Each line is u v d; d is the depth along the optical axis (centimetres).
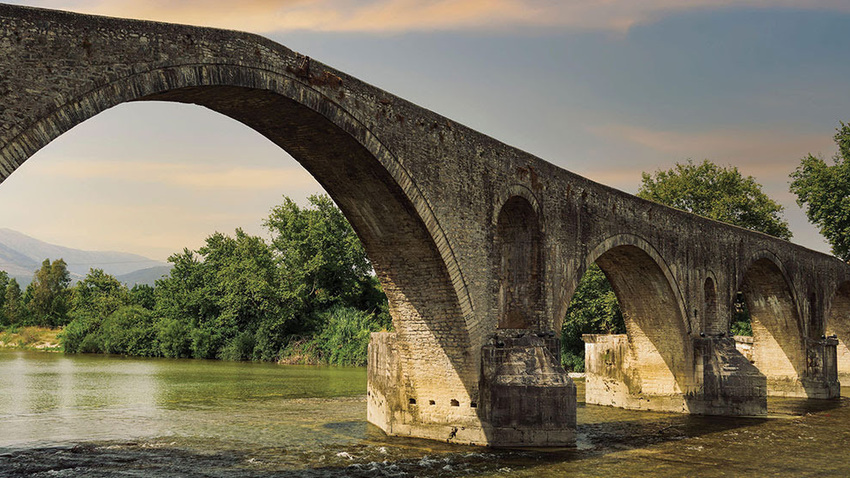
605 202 3128
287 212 8181
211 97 1831
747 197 6700
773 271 4522
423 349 2641
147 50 1600
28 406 3653
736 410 3597
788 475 2334
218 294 8744
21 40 1431
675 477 2264
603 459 2472
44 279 13825
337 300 8238
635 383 3838
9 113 1403
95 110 1513
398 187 2211
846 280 5362
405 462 2330
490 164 2564
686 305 3647
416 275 2486
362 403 3909
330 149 2150
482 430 2544
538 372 2539
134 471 2191
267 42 1828
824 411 3978
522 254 2778
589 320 6381
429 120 2325
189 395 4297
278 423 3119
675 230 3591
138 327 9281
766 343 4856
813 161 6219
